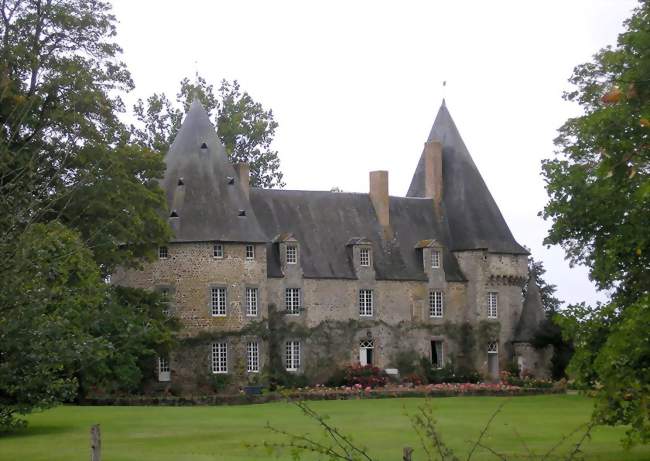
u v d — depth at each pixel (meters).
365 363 68.00
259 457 27.73
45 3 45.47
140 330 25.55
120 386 54.88
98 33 47.41
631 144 26.44
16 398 28.58
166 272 61.88
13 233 20.52
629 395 19.38
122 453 28.91
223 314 62.12
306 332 65.81
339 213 70.44
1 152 22.41
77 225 45.00
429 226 73.06
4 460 27.20
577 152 33.16
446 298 71.06
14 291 19.83
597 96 38.62
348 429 35.34
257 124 82.69
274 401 54.03
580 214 32.31
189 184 62.94
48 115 43.38
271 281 65.25
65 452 28.83
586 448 29.80
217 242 62.19
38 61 43.38
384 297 68.94
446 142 75.44
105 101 46.09
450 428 35.47
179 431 35.09
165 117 82.44
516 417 40.97
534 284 73.31
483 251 71.50
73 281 32.31
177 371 60.88
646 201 26.80
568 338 26.72
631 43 32.56
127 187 47.94
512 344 72.19
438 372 69.62
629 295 28.75
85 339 23.41
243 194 64.31
